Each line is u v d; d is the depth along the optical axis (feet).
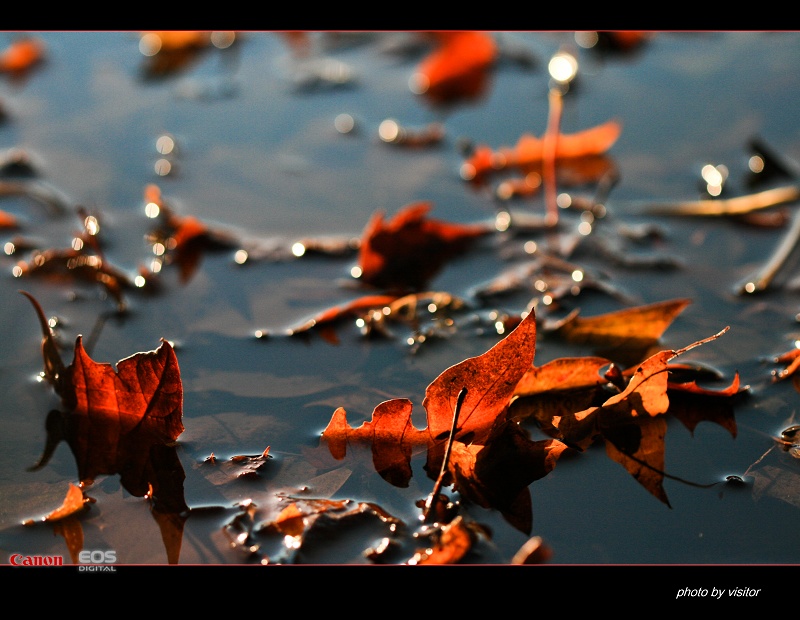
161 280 8.39
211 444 7.79
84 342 8.12
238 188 8.85
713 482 7.68
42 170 8.91
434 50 9.78
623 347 8.05
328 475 7.70
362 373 8.00
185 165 8.98
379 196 8.80
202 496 7.66
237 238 8.58
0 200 8.75
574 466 7.72
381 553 7.54
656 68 9.61
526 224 8.63
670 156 8.97
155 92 9.48
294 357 8.07
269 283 8.38
